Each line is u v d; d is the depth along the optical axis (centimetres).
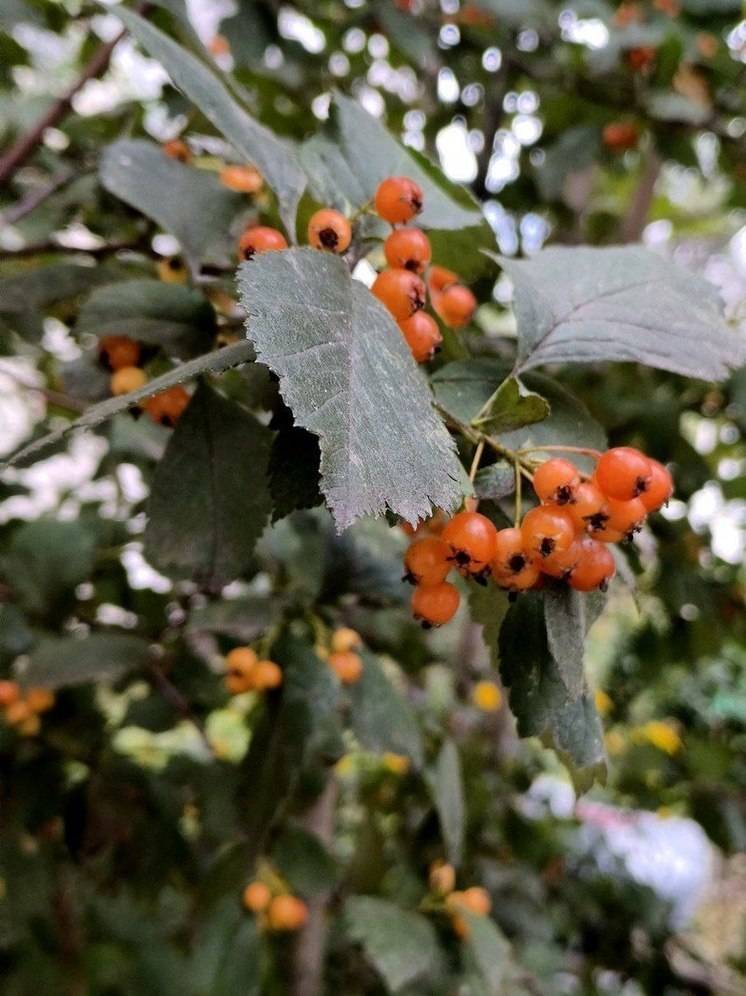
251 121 17
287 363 10
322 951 30
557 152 38
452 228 17
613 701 46
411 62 40
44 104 35
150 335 17
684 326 16
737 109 39
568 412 16
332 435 10
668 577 38
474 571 12
